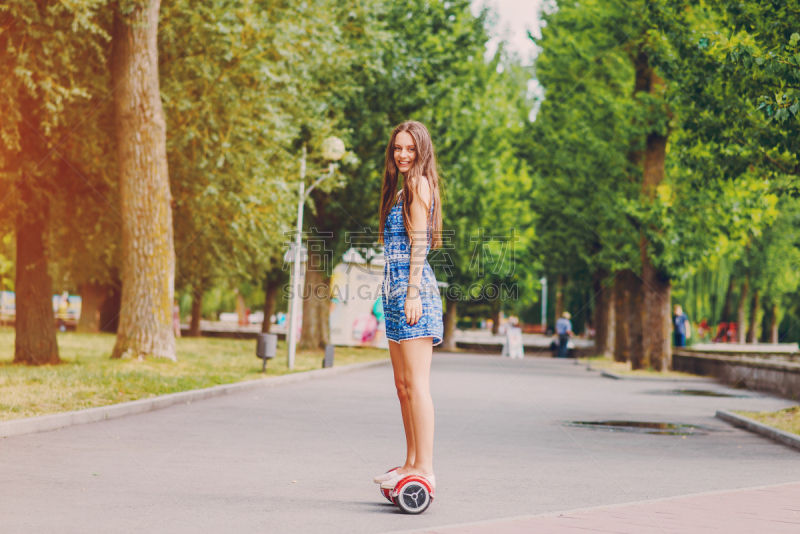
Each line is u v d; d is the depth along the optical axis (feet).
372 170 82.64
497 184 119.44
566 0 87.25
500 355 124.47
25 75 44.57
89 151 53.72
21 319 55.11
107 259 67.31
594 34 82.07
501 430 31.94
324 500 17.43
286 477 20.27
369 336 120.78
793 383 50.55
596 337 112.57
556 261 105.81
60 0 43.09
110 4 49.88
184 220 61.57
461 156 98.43
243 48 53.72
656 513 16.49
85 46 49.11
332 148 63.05
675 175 72.08
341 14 67.67
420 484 16.15
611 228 84.48
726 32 41.68
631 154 83.35
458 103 91.35
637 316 79.25
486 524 15.12
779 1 34.81
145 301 51.67
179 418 32.30
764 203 69.92
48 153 53.11
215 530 14.55
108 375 42.47
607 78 86.07
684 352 84.69
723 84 39.01
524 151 95.50
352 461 23.13
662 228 71.51
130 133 50.60
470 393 49.88
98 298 128.67
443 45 85.20
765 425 32.76
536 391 53.36
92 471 20.27
